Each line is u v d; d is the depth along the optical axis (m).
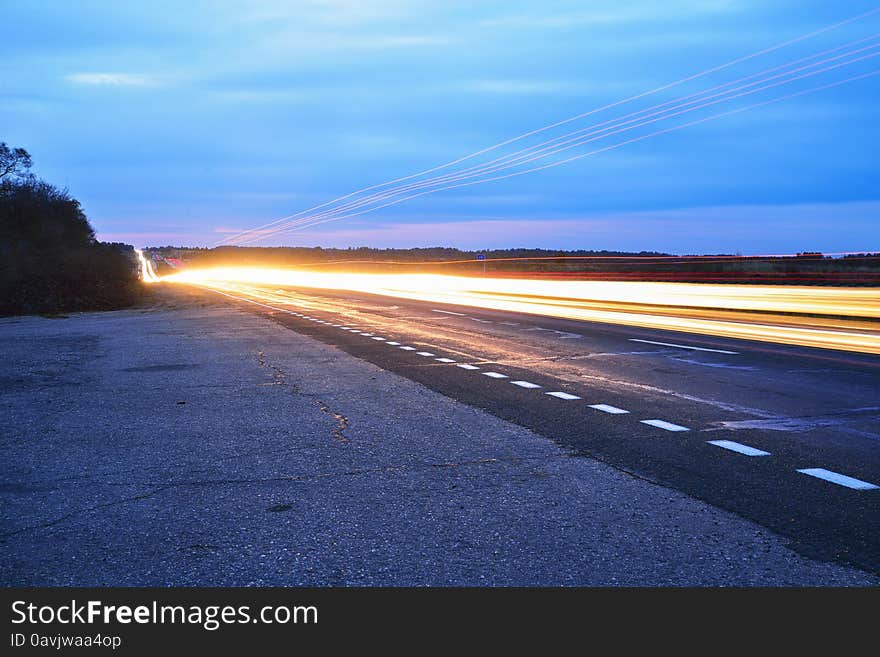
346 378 11.49
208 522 4.98
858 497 5.28
